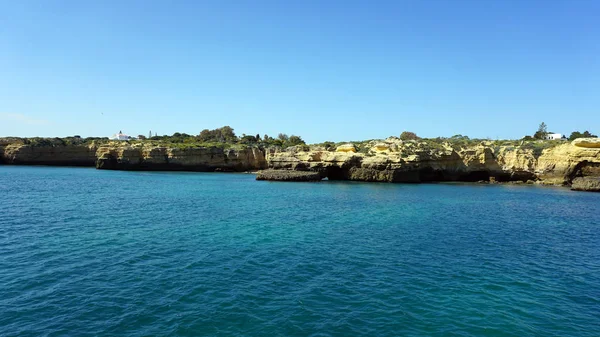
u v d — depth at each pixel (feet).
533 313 52.65
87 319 47.78
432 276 66.69
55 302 52.42
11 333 43.93
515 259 78.59
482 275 67.82
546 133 456.86
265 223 112.06
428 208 150.10
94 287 57.98
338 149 320.91
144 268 67.21
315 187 236.02
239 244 85.71
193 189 213.25
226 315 49.75
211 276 63.93
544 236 101.40
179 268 67.67
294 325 47.55
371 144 330.34
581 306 55.36
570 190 232.53
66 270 65.26
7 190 184.96
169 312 50.21
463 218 127.85
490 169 291.99
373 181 282.56
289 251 80.59
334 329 46.85
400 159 276.62
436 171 290.56
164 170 404.98
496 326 48.67
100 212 124.77
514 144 317.42
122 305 51.93
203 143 488.44
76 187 206.90
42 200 150.82
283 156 330.75
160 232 96.02
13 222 104.17
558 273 70.03
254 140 573.74
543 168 276.62
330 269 69.15
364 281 63.36
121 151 402.93
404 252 81.82
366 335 45.60
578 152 257.96
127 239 87.66
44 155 450.71
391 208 148.25
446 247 87.15
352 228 107.24
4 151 451.94
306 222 115.44
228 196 181.37
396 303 54.85
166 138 579.89
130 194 180.24
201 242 86.74
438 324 48.83
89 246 80.69
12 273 63.16
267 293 57.31
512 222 121.80
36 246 79.71
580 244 92.89
